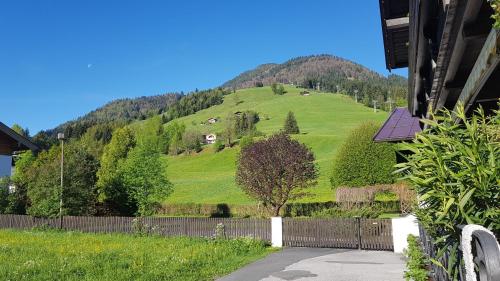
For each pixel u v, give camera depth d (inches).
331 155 2773.1
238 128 3848.4
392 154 1173.7
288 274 443.8
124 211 1190.3
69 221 939.3
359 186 1193.4
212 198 1844.2
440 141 125.2
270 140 1072.2
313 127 4274.1
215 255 551.2
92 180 1126.4
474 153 112.4
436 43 237.0
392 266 482.3
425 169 126.4
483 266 89.7
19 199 1076.5
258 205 1249.4
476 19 155.8
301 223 711.1
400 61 471.2
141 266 453.7
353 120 4648.1
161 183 1197.1
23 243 686.5
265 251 639.1
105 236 813.9
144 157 1198.9
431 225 153.5
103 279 387.2
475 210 114.7
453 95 259.1
